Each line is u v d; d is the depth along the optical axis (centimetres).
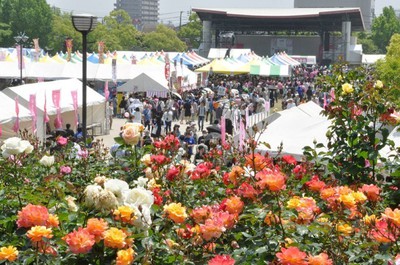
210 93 4731
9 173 754
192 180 684
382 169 801
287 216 516
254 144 657
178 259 485
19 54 4709
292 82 7475
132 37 14250
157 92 4550
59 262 465
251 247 484
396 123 819
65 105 3116
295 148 1280
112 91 4809
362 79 912
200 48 13388
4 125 2550
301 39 13475
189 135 2534
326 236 497
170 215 491
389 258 453
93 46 12900
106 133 3756
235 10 13350
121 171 802
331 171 818
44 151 1128
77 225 521
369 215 561
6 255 447
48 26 12950
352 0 17738
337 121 830
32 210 469
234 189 638
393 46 4447
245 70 6450
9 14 12769
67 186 686
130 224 490
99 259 469
